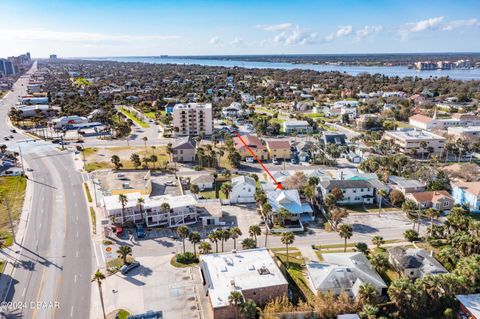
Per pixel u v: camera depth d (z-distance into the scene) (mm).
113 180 130000
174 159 153875
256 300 66188
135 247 86250
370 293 62219
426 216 102562
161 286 71438
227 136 186250
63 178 131750
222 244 82562
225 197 116438
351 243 89000
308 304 63594
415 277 73125
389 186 120750
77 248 85312
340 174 127312
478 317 58438
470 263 67188
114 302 66750
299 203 103938
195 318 62906
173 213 97812
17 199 112688
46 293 69438
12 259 80375
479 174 128250
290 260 81062
